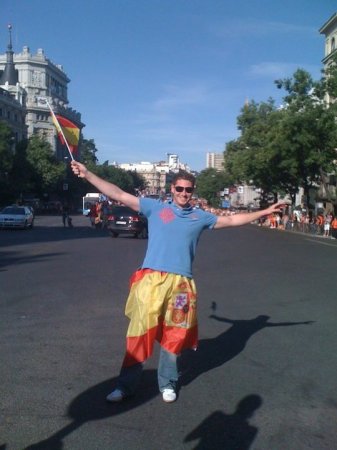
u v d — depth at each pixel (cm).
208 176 13550
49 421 467
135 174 16362
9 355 659
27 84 12575
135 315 504
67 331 782
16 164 7744
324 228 4478
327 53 6831
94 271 1431
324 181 4744
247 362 657
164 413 493
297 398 539
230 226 528
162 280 500
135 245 2361
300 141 4344
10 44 11400
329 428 472
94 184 520
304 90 4372
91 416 481
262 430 464
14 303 978
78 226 4284
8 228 3816
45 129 11062
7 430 447
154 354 680
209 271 1523
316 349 720
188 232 511
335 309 1001
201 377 598
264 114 6881
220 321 884
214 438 445
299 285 1298
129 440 436
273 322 882
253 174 6009
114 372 601
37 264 1570
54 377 581
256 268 1628
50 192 8925
